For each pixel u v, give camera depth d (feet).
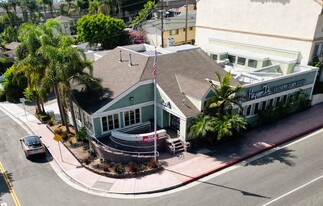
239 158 78.69
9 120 112.78
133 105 88.22
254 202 62.54
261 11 126.00
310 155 80.23
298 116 104.78
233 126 79.30
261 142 86.94
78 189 68.64
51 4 314.76
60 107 99.19
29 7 294.05
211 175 72.69
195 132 78.28
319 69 117.19
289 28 117.19
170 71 94.38
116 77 94.68
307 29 111.24
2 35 258.16
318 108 111.86
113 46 209.15
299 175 71.51
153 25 211.20
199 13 159.74
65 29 277.03
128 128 89.97
